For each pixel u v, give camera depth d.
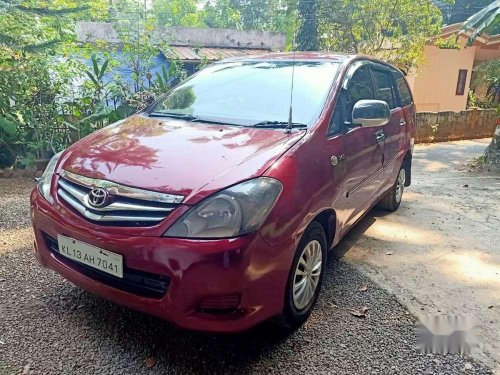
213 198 2.02
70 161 2.49
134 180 2.16
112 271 2.11
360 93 3.53
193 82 3.56
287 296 2.33
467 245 3.95
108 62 6.87
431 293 3.06
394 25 11.44
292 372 2.21
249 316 2.07
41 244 2.48
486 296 3.05
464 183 6.46
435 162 8.64
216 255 1.93
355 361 2.31
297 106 2.97
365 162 3.33
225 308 2.01
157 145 2.50
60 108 6.26
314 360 2.30
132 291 2.12
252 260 2.01
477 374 2.26
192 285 1.96
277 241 2.13
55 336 2.40
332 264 3.48
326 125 2.80
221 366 2.23
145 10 8.49
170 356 2.29
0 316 2.54
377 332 2.57
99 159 2.39
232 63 3.70
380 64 4.26
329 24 11.38
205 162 2.25
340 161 2.83
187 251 1.94
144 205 2.07
